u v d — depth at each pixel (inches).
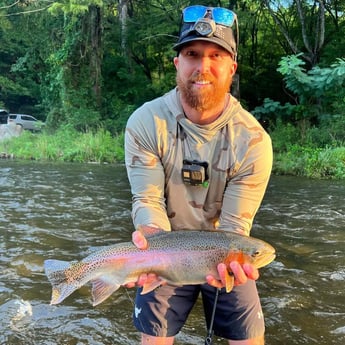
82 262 35.0
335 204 144.5
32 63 453.4
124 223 112.4
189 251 35.6
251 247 35.4
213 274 35.6
